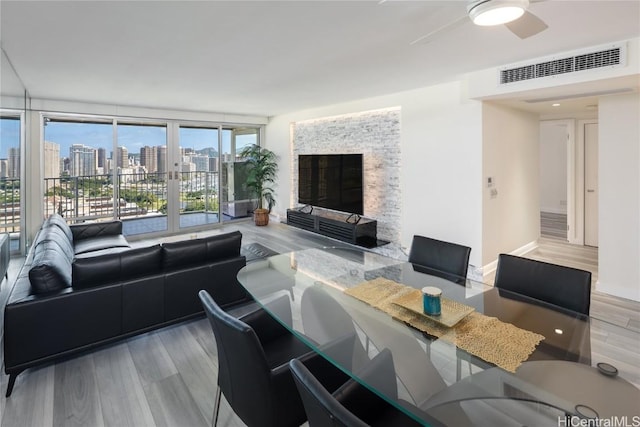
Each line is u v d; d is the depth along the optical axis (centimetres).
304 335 172
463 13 224
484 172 407
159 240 603
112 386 214
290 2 210
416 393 133
